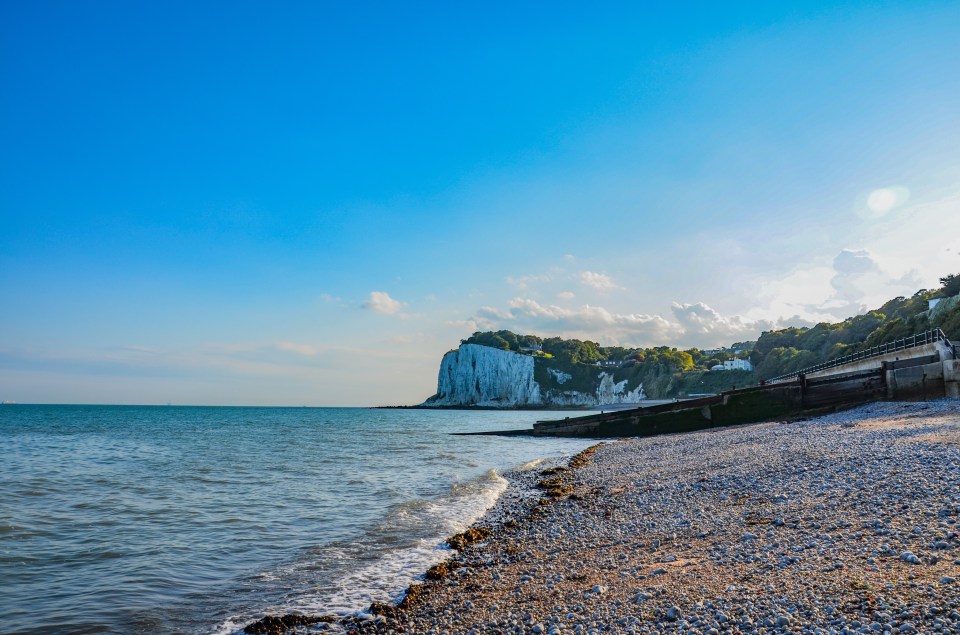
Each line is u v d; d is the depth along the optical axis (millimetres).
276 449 47094
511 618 8484
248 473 30047
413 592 10836
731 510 13234
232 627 9750
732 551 10023
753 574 8570
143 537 15906
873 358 43281
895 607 6512
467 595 10242
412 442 55375
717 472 18656
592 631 7375
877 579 7430
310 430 82938
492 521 17297
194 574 12641
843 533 9812
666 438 39531
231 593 11414
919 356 35375
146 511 19469
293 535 16062
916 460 14547
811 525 10711
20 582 12086
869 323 127938
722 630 6758
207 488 24641
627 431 51812
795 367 139125
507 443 52469
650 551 11188
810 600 7125
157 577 12422
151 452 44281
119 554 14211
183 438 63031
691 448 28719
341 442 56094
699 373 183875
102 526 17250
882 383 37281
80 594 11422
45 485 25453
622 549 11734
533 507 18875
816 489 13477
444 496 22297
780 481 15250
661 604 7914
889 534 9273
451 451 44188
